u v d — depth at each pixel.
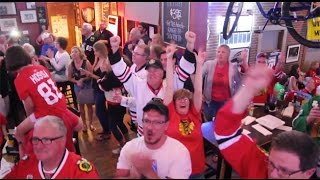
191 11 4.00
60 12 7.04
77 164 1.50
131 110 2.95
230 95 3.28
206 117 3.36
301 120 2.42
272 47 4.60
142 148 1.58
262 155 1.33
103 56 3.67
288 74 3.74
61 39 4.39
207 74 3.36
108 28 5.98
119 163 1.59
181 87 2.48
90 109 4.27
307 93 3.17
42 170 1.48
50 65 4.52
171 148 1.56
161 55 2.93
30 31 6.37
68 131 2.41
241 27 4.41
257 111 3.21
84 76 4.01
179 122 2.02
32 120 2.29
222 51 3.22
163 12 4.39
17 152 2.57
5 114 3.49
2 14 6.00
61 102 2.43
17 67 2.25
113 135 3.79
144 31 4.82
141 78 2.67
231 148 1.27
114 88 3.35
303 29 2.79
